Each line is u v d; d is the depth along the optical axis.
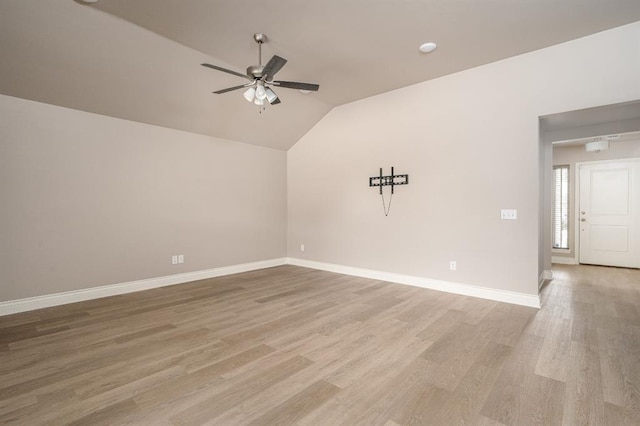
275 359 2.36
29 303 3.49
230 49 3.46
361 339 2.72
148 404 1.82
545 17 2.89
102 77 3.51
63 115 3.72
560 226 6.45
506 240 3.73
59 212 3.70
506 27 3.05
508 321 3.12
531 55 3.54
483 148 3.88
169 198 4.66
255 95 3.26
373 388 1.99
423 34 3.18
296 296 4.04
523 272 3.62
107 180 4.07
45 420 1.68
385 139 4.82
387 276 4.83
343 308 3.55
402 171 4.63
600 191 6.03
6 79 3.20
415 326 3.00
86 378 2.10
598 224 6.06
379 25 3.02
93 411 1.75
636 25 2.98
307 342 2.66
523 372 2.17
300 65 3.87
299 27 3.05
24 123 3.46
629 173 5.76
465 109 4.02
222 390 1.96
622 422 1.65
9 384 2.02
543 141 4.51
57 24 2.82
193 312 3.43
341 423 1.66
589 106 3.22
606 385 2.00
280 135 5.78
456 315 3.30
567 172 6.36
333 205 5.57
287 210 6.41
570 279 4.91
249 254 5.73
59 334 2.83
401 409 1.78
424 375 2.14
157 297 4.02
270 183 6.09
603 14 2.84
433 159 4.30
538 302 3.52
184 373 2.16
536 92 3.53
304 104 5.14
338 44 3.37
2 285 3.34
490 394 1.92
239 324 3.07
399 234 4.68
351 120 5.26
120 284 4.18
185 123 4.67
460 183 4.07
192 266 4.93
